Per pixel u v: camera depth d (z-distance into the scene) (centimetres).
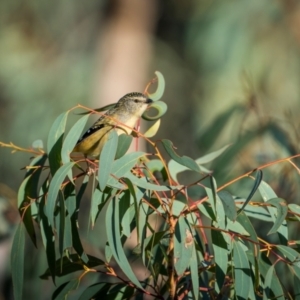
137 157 698
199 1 1886
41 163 802
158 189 684
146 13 2172
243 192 1098
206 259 761
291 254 693
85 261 726
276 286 702
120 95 2097
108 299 766
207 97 1789
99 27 2114
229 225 711
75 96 1894
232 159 1169
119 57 2122
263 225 1045
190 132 1994
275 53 1741
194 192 1041
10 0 1991
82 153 912
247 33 1764
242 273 685
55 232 729
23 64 1928
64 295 761
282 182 1135
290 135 1198
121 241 753
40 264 1199
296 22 1753
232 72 1745
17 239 749
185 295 733
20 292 743
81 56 2028
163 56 2145
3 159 1816
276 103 1622
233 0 1805
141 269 972
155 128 827
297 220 731
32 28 2003
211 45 1783
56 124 735
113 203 696
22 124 1830
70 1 2048
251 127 1260
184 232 675
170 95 2048
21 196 774
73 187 727
